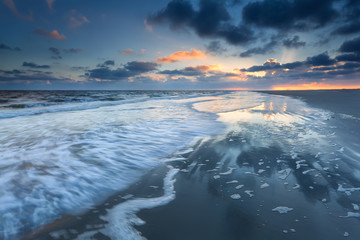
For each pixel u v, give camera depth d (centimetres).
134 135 599
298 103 1546
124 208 242
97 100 2231
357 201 247
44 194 265
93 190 282
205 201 257
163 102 1991
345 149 437
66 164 371
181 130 662
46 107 1445
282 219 217
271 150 445
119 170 351
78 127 718
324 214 223
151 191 284
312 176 315
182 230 204
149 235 197
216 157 415
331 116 856
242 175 329
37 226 207
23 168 349
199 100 2286
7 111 1192
